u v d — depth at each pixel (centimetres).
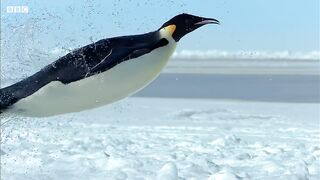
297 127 1730
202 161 1065
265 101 2633
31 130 1512
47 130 1555
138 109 2244
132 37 897
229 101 2614
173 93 3050
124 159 1073
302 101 2645
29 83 874
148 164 1058
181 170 995
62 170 1012
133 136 1484
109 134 1520
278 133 1588
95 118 1933
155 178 933
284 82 3756
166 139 1430
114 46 877
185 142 1366
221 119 1948
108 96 888
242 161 1100
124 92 895
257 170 1009
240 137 1490
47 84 866
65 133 1514
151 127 1700
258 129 1677
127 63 866
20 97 875
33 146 1270
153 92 3098
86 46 883
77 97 878
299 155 1164
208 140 1424
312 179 940
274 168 1007
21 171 1007
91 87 870
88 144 1320
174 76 4319
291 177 920
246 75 4441
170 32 898
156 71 892
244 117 1997
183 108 2277
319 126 1756
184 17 907
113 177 945
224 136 1495
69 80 865
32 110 891
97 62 862
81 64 863
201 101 2600
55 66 872
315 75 4388
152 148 1277
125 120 1894
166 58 895
